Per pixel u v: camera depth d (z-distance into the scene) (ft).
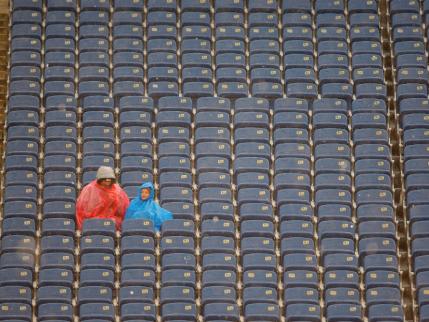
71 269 265.95
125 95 301.63
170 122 295.48
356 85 307.58
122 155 289.33
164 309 258.78
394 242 273.95
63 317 257.34
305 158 290.35
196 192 285.64
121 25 314.96
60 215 276.00
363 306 265.34
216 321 257.75
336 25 319.68
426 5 322.34
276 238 276.62
